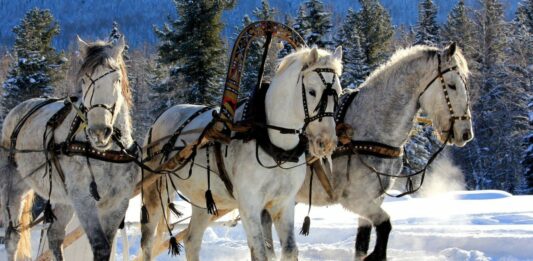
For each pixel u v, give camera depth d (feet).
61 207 22.27
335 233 33.83
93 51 18.33
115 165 19.67
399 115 22.38
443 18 551.18
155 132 26.48
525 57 114.83
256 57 82.69
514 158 108.47
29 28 108.47
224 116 20.42
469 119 21.57
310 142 18.61
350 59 94.94
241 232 36.35
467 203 49.80
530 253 26.45
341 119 23.12
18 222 23.57
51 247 22.40
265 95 20.52
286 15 105.50
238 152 20.40
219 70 80.59
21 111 24.25
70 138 19.36
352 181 22.45
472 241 28.27
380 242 22.27
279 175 19.95
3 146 24.25
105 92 17.76
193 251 24.62
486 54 119.14
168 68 90.33
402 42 137.80
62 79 107.55
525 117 106.01
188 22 80.48
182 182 23.90
